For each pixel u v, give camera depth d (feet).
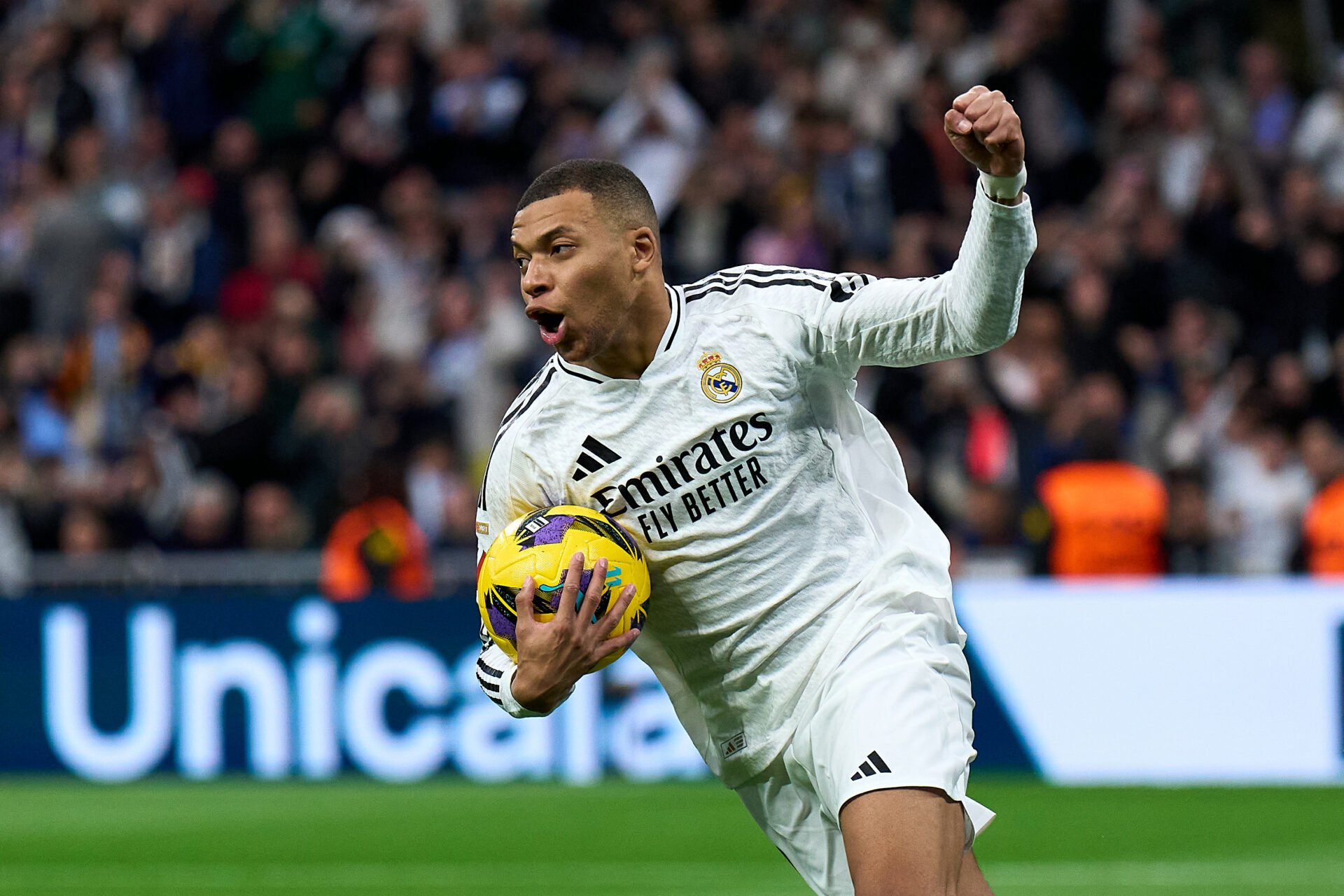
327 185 152.15
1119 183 144.36
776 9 159.53
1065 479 109.19
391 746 107.24
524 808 97.14
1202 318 133.59
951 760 39.68
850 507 42.16
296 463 126.31
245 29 162.30
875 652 40.73
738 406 40.73
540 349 139.13
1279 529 124.36
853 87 155.63
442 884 77.97
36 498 120.57
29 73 164.76
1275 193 151.43
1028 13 153.99
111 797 103.50
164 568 110.93
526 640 39.37
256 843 88.74
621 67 162.20
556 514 40.88
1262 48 158.61
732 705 43.01
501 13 158.40
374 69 155.43
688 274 140.56
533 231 39.60
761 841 87.04
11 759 109.81
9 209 160.15
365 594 108.17
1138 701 103.65
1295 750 102.27
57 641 109.81
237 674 108.58
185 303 147.33
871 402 125.59
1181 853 82.89
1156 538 108.78
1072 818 91.86
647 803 98.43
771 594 41.57
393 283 144.05
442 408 131.54
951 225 144.36
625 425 41.16
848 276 41.32
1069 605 104.53
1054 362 126.93
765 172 143.54
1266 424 127.95
